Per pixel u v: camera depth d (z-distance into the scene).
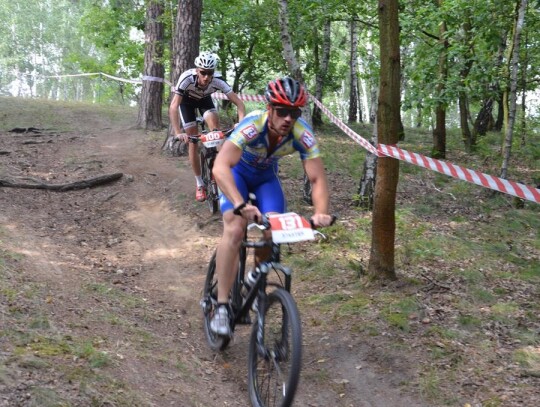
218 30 13.42
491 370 3.75
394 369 3.82
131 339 3.73
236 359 3.89
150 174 8.18
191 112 6.59
